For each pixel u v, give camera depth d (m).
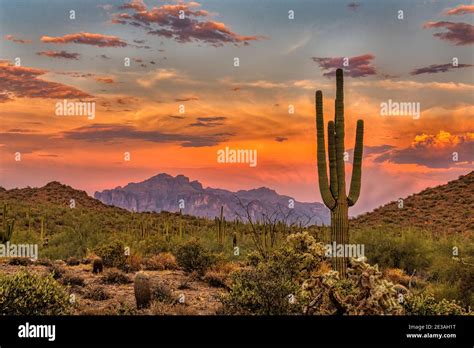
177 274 16.39
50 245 24.08
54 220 37.72
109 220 40.00
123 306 11.17
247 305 9.56
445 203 42.53
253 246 21.19
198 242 16.67
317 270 12.84
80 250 22.70
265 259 14.83
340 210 12.73
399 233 20.94
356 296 8.80
